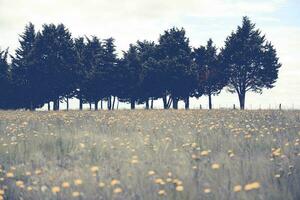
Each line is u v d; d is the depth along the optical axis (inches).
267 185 284.7
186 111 1109.1
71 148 490.6
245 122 688.4
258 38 2536.9
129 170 352.8
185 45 2409.0
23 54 2305.6
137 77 2322.8
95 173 348.8
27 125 708.7
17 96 2261.3
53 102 2301.9
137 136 538.6
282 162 349.1
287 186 281.3
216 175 314.0
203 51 2534.5
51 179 348.5
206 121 726.5
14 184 331.0
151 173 322.7
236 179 303.7
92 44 2401.6
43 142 516.4
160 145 465.7
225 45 2549.2
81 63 2295.8
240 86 2509.8
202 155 401.1
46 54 2272.4
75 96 2343.8
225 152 431.5
